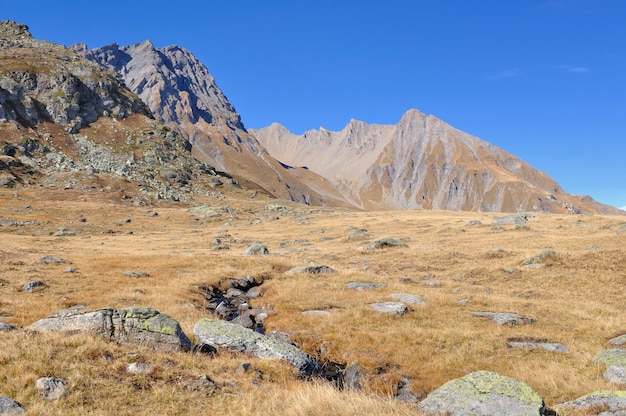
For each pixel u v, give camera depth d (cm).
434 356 2008
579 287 3603
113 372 1288
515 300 3069
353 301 2991
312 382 1623
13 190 14675
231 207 16075
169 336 1619
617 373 1584
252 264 4616
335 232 9044
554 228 7106
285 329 2470
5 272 3519
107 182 17450
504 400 1154
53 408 1045
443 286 3828
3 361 1227
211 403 1198
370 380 1791
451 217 10631
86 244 7094
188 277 3781
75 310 1756
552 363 1827
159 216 12838
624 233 5681
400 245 6278
